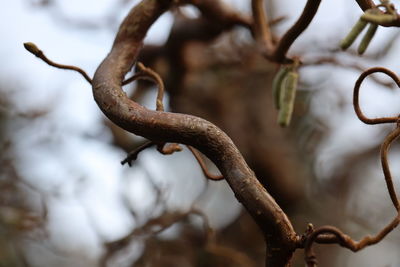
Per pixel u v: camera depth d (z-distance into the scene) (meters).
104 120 1.18
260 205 0.75
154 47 1.10
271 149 1.28
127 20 0.84
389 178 0.77
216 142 0.76
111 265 1.12
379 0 0.77
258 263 1.28
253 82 1.24
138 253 1.12
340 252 1.48
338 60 1.07
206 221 1.11
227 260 1.17
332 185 1.43
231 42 1.18
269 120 1.28
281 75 0.88
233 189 0.76
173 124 0.76
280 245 0.75
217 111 1.21
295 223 1.32
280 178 1.29
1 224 1.15
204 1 0.95
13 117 1.19
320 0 0.84
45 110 1.18
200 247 1.17
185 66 1.11
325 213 1.38
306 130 1.33
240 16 0.95
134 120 0.77
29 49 0.83
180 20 1.08
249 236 1.30
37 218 1.15
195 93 1.16
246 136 1.26
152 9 0.84
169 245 1.15
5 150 1.17
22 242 1.21
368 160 1.44
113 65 0.82
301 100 1.29
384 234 0.74
